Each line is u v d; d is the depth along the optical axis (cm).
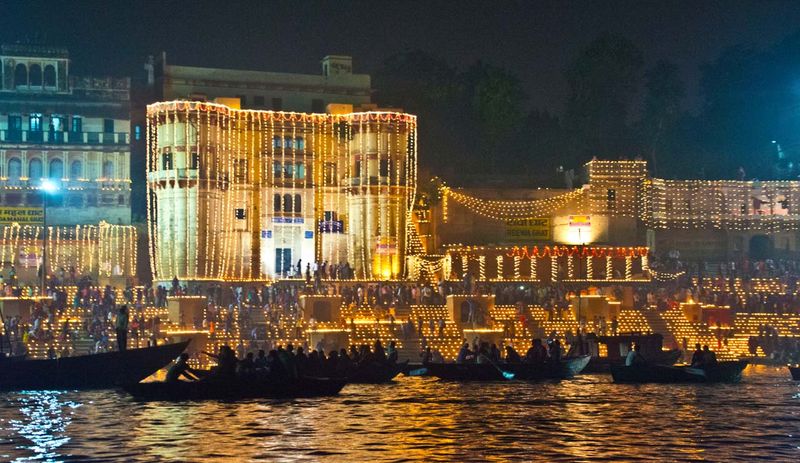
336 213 10000
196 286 8925
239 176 9712
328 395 5106
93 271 9381
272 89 10062
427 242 10169
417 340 8062
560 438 3728
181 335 7556
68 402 4775
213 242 9338
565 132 12019
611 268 9762
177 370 4875
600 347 8000
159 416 4272
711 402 4878
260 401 4819
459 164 11444
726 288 9512
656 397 5100
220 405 4659
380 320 8375
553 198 10325
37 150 9419
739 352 8475
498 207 10275
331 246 9956
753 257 10800
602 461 3281
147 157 9462
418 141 11244
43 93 9494
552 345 6397
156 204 9462
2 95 9400
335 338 7681
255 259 9756
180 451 3441
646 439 3712
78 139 9512
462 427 3988
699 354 6131
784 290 9562
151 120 9431
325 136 9969
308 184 9931
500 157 11731
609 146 11750
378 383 5950
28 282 9231
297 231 9900
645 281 9619
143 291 8475
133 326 7556
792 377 6147
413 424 4066
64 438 3700
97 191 9544
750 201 10800
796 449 3512
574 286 9488
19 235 9262
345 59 10281
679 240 10619
